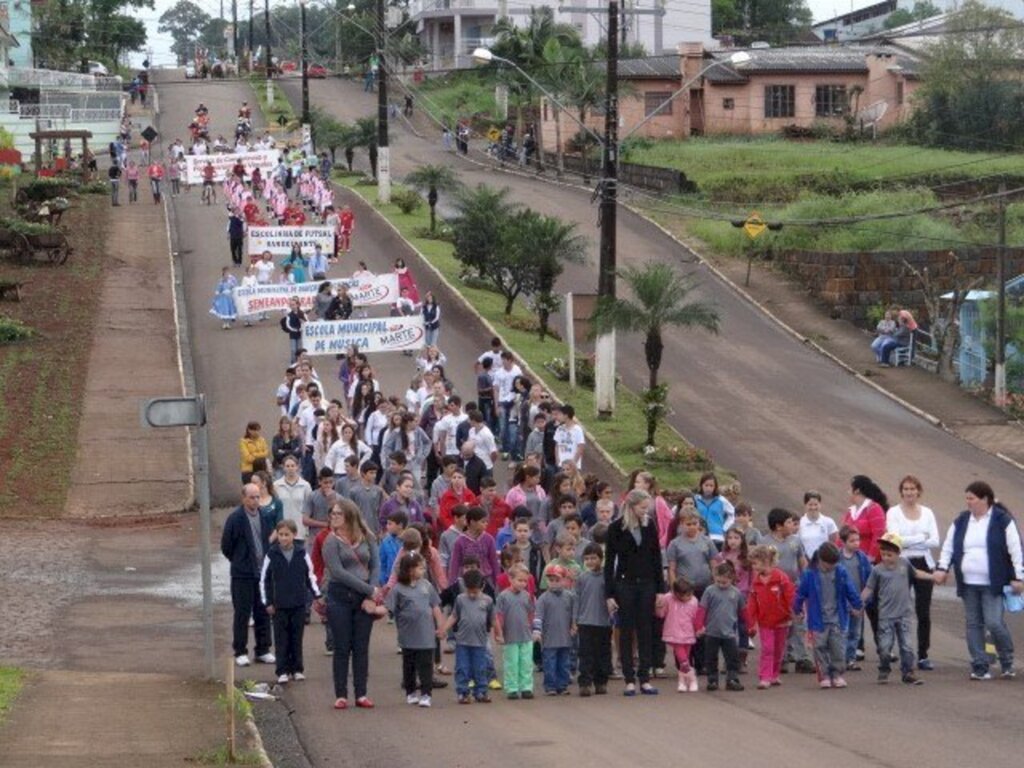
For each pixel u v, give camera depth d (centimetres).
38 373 4453
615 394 4328
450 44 13088
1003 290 4653
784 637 1894
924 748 1455
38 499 3422
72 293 5406
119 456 3759
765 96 9188
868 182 7625
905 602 1908
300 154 7625
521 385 3638
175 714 1612
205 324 5047
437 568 1888
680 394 4581
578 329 4659
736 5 14050
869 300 5681
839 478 3806
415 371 4425
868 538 2117
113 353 4694
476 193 5812
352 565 1745
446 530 2120
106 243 6259
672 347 5122
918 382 4862
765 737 1527
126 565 2844
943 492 3703
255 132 9581
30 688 1761
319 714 1703
